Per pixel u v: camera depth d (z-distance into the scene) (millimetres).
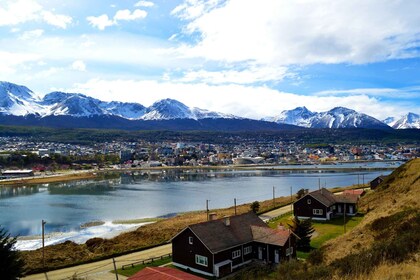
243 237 45906
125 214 102938
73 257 52406
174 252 46219
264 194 142875
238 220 48844
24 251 59844
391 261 21938
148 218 96875
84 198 135500
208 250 41938
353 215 71938
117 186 178250
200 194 145000
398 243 24453
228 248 42906
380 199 71625
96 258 50094
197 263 43312
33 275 43938
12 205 120062
